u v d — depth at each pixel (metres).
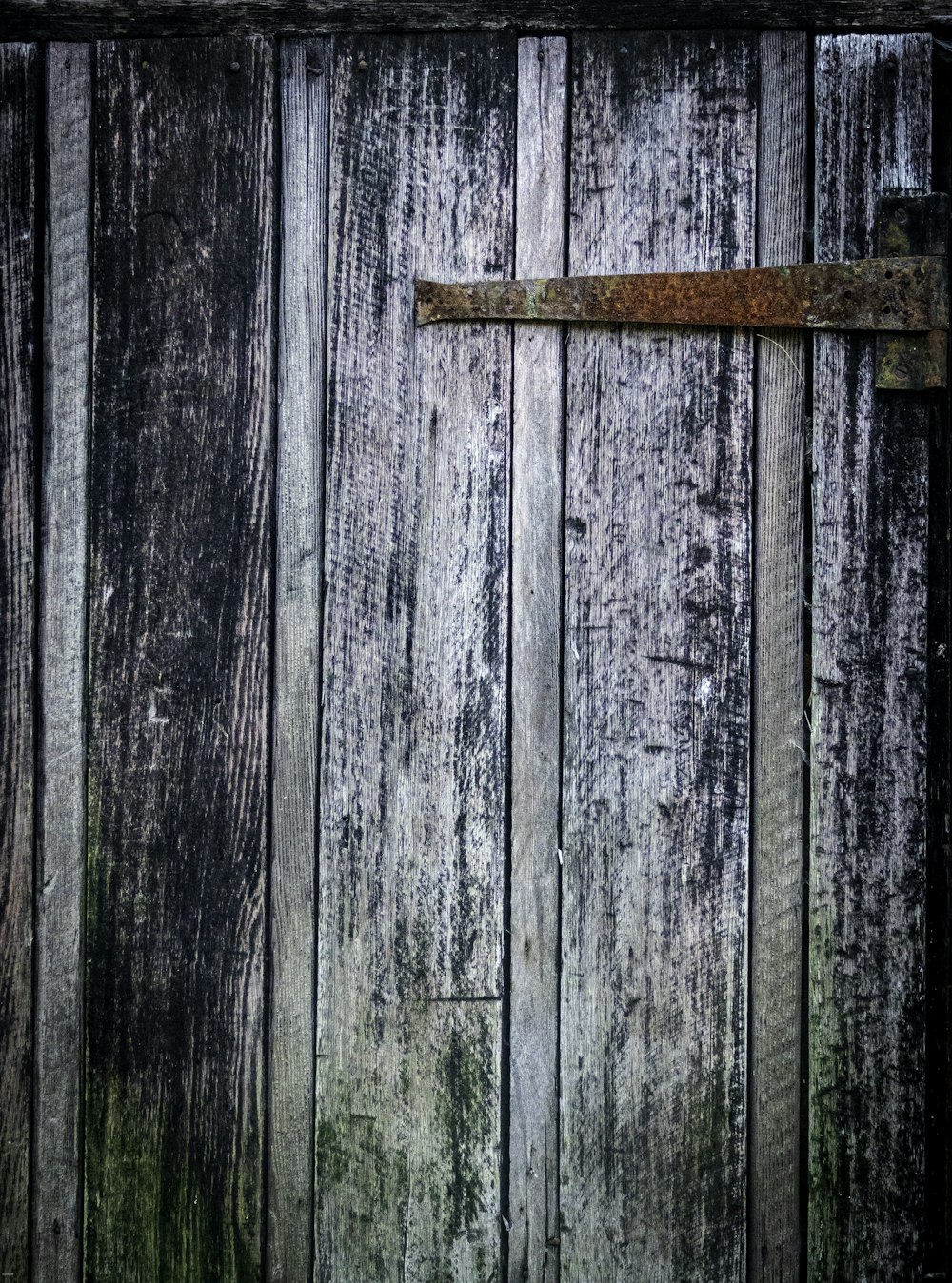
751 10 1.40
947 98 1.42
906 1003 1.40
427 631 1.42
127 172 1.43
